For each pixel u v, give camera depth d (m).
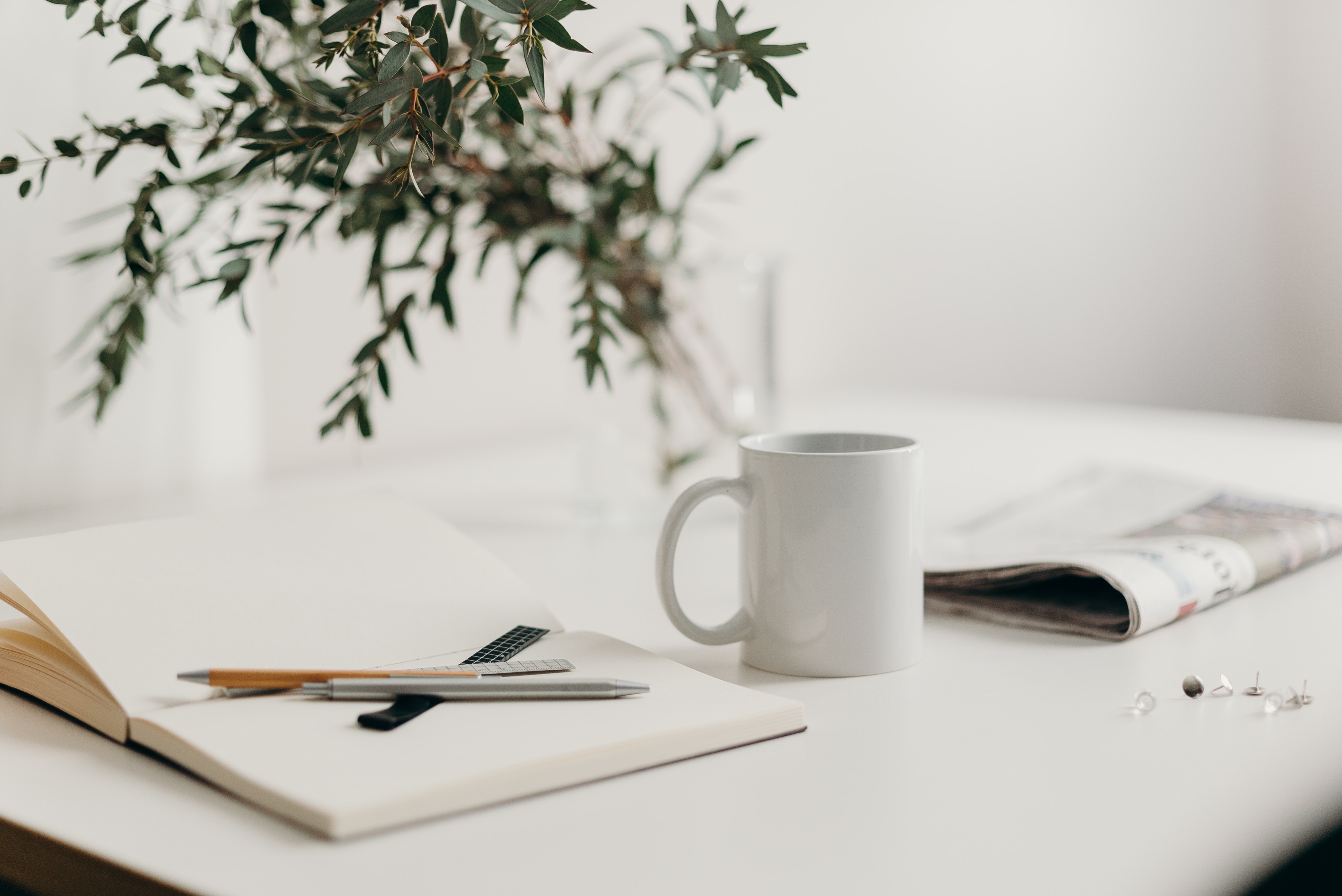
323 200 1.09
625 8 1.40
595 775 0.42
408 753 0.41
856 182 1.77
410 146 0.68
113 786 0.42
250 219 1.01
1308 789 0.42
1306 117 2.22
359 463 1.16
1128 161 2.15
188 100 0.65
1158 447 1.21
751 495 0.55
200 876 0.35
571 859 0.37
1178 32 2.17
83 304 0.88
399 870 0.36
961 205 1.94
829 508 0.53
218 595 0.53
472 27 0.53
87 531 0.56
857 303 1.80
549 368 1.41
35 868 0.39
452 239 0.78
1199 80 2.20
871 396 1.66
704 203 1.54
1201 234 2.25
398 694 0.46
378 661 0.52
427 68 0.71
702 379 0.89
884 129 1.80
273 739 0.42
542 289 1.38
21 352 0.85
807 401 1.59
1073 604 0.64
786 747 0.47
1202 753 0.46
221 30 0.89
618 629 0.64
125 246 0.65
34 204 0.84
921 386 1.94
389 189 0.74
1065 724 0.49
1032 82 2.02
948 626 0.64
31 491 0.87
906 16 1.81
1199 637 0.61
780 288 0.93
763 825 0.40
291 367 1.13
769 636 0.56
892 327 1.87
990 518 0.85
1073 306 2.14
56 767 0.44
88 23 0.84
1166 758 0.45
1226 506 0.82
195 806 0.41
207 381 0.99
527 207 0.85
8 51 0.80
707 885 0.35
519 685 0.47
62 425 0.88
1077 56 2.08
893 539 0.54
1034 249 2.07
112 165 0.88
